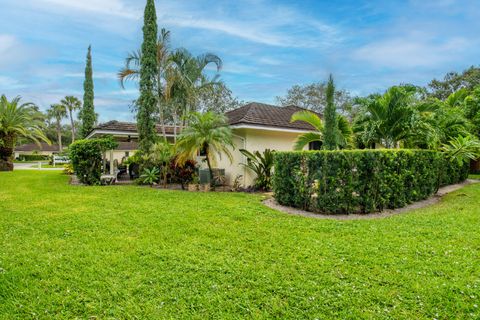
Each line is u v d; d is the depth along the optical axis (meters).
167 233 5.17
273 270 3.66
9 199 8.50
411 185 8.08
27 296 3.11
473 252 4.15
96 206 7.49
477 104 15.70
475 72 27.80
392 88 9.63
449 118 11.96
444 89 29.59
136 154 13.91
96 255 4.16
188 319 2.73
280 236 4.98
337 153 6.86
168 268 3.75
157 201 8.22
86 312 2.85
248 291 3.19
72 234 5.12
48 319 2.74
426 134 10.06
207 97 26.23
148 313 2.82
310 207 7.27
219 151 10.88
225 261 3.94
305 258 4.03
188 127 11.00
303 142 10.62
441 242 4.60
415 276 3.44
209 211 6.89
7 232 5.23
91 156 12.30
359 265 3.78
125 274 3.58
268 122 12.37
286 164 7.75
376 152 7.07
